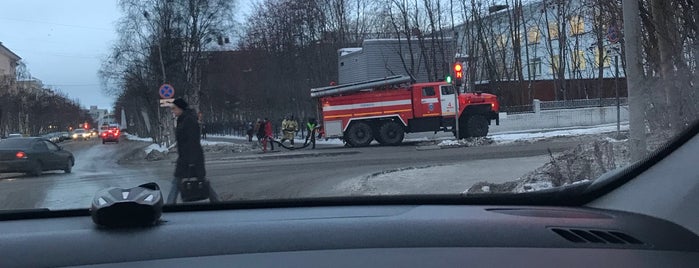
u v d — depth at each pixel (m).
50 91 85.62
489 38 41.03
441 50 37.56
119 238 2.63
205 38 32.56
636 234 2.65
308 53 42.66
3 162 15.97
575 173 7.37
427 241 2.54
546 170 8.62
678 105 5.07
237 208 3.95
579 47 38.09
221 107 41.16
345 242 2.54
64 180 14.21
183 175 6.89
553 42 43.12
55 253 2.39
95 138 80.94
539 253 2.35
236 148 26.70
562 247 2.44
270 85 42.94
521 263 2.23
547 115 31.59
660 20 5.99
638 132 5.85
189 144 6.91
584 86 37.09
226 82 38.28
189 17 31.28
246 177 13.41
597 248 2.43
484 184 8.98
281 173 14.05
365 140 24.67
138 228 2.85
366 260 2.28
